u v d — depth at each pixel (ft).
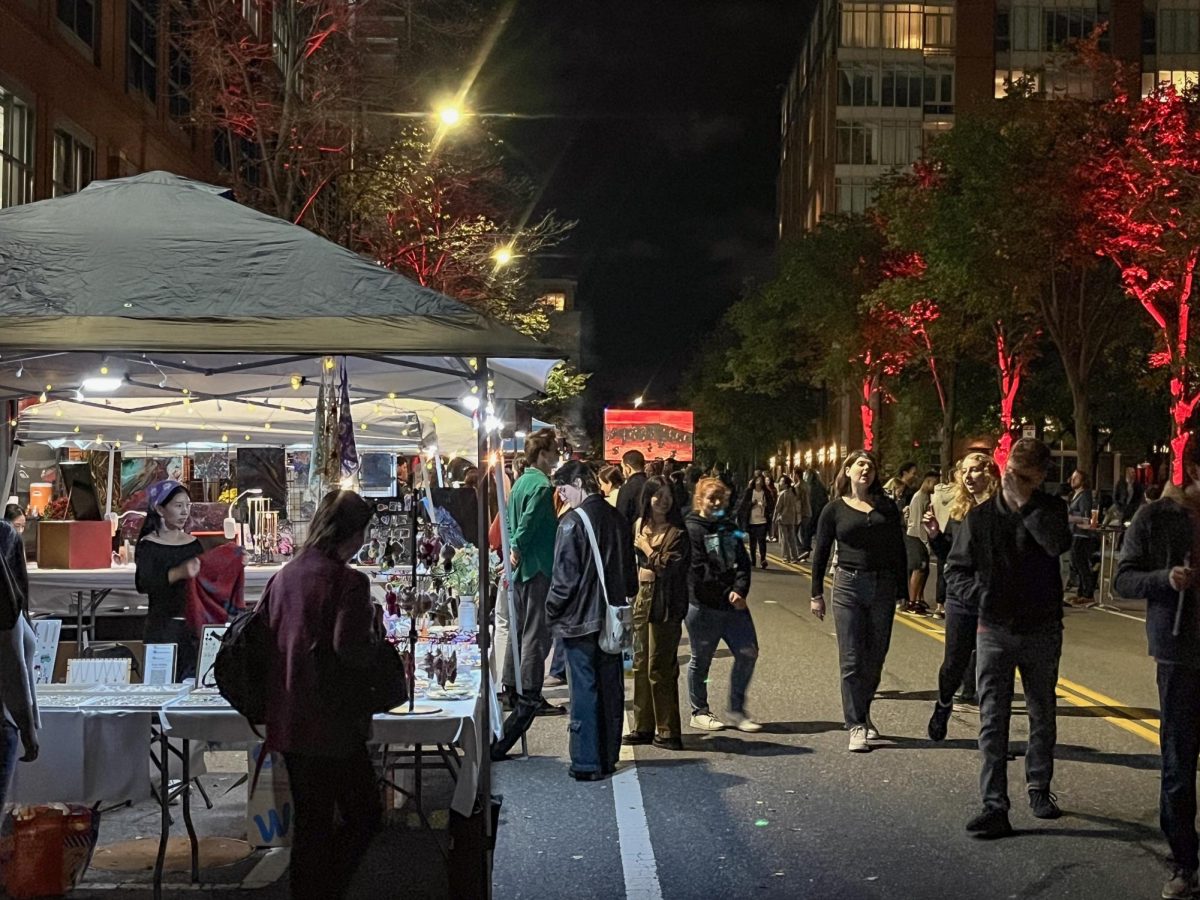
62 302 19.33
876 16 271.69
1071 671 42.73
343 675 16.81
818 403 262.88
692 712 33.27
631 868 21.42
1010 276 106.63
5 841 19.97
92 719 20.01
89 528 36.65
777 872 21.18
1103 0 259.80
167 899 19.93
